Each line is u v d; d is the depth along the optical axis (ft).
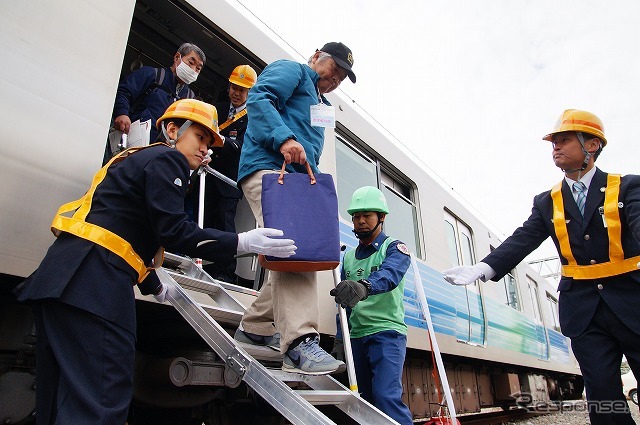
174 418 7.94
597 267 7.19
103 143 6.47
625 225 7.12
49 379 4.53
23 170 5.54
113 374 4.40
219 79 12.60
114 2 7.02
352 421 7.75
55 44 6.11
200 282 7.56
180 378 6.49
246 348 6.59
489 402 22.86
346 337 7.75
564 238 7.60
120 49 6.96
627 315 6.81
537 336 28.48
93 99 6.45
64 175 5.93
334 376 10.16
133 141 7.84
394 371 7.85
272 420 9.33
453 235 19.69
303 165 6.93
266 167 6.70
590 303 7.22
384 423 6.48
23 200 5.49
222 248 5.12
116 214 4.87
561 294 7.71
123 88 8.95
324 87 7.84
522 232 8.52
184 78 9.82
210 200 11.16
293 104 7.23
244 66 11.10
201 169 9.29
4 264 5.23
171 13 9.93
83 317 4.42
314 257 5.90
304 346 6.22
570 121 7.58
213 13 10.00
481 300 20.45
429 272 15.88
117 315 4.54
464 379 20.30
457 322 17.35
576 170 7.66
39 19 5.99
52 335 4.40
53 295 4.32
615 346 7.09
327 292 10.52
